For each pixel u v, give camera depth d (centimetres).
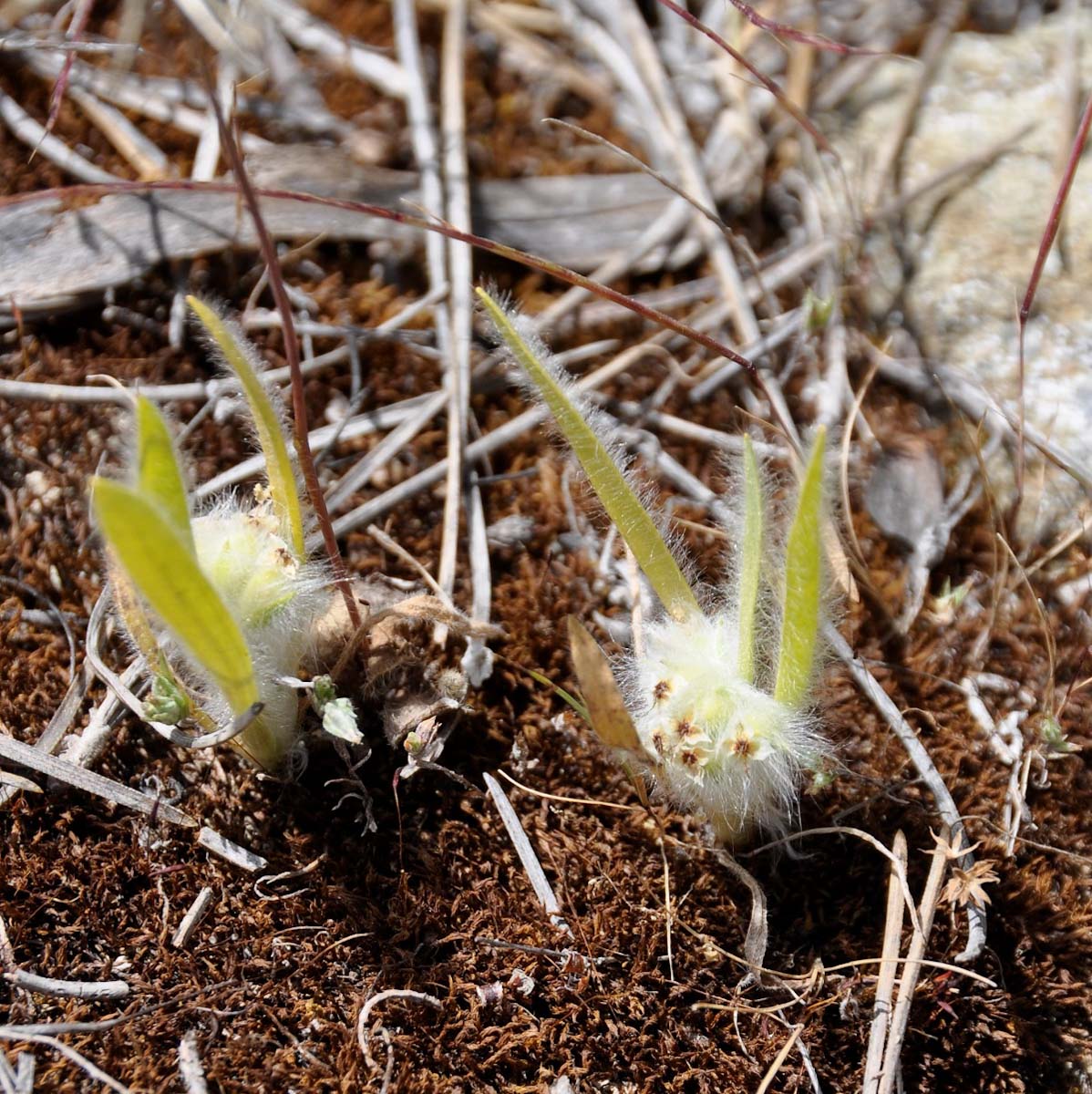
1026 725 20
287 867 19
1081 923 19
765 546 18
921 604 21
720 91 25
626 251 23
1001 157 24
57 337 22
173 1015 18
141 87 24
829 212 24
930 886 18
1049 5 25
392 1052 17
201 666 17
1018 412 22
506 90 25
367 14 25
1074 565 21
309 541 19
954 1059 18
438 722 19
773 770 18
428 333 22
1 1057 17
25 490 21
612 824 19
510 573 21
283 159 23
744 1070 18
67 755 19
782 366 23
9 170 23
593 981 18
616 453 18
